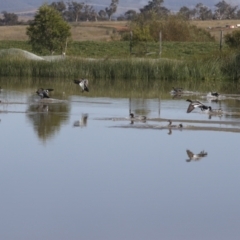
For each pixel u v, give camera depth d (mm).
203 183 16875
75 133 22750
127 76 46031
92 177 17344
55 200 15492
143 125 24172
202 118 25641
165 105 29984
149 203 15359
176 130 23219
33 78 45938
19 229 13766
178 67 45656
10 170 17922
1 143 21234
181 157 19484
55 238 13359
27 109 28422
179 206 15180
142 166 18453
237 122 24719
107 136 22250
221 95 34375
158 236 13453
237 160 19156
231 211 14852
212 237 13398
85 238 13367
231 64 46125
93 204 15266
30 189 16281
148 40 64812
